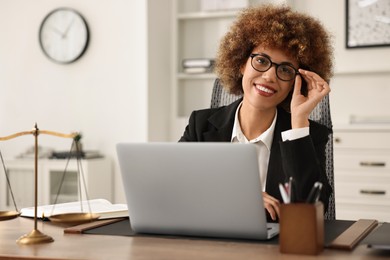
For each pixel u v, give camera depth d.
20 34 5.37
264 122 2.12
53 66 5.29
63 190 4.89
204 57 5.12
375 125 4.22
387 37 4.61
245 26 2.10
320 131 2.12
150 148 1.55
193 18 5.10
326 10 4.74
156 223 1.61
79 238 1.59
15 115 5.41
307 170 1.74
